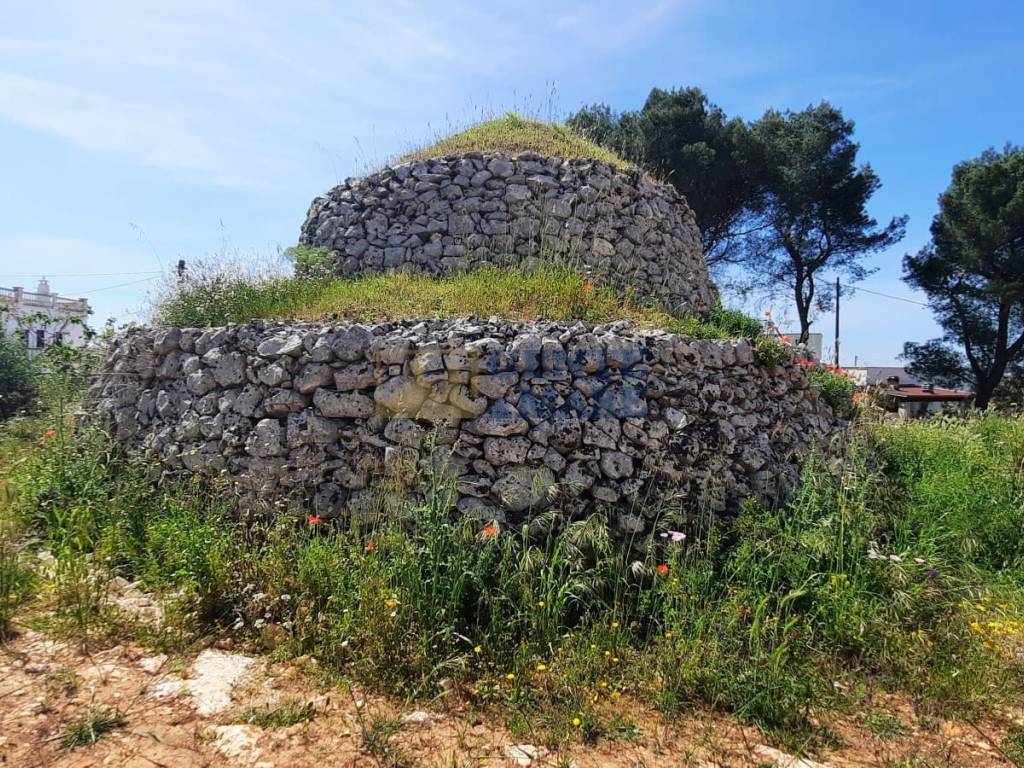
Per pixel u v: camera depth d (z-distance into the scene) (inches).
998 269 996.6
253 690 143.9
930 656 169.0
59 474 228.7
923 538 224.5
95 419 265.3
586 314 277.6
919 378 1143.6
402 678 148.4
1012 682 164.4
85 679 143.2
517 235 387.9
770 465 237.3
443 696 145.6
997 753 138.9
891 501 257.8
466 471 206.2
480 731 135.0
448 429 209.2
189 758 120.3
